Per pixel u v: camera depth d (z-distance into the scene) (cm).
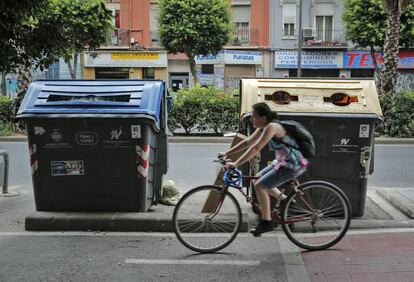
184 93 1703
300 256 494
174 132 1720
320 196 516
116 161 602
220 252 511
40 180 611
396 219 626
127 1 3200
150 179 635
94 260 488
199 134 1711
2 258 495
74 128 598
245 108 618
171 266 470
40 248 526
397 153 1338
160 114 657
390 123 1677
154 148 643
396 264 459
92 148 601
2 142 1636
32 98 611
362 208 621
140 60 3173
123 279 438
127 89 616
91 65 3169
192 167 1102
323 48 3120
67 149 602
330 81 634
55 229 591
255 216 639
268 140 480
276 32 3170
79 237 564
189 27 2438
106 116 584
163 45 2559
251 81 638
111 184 607
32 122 600
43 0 484
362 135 605
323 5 3127
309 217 515
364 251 500
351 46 3106
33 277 444
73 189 610
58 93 614
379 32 2445
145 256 499
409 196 729
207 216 525
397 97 1691
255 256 497
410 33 2434
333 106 607
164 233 580
